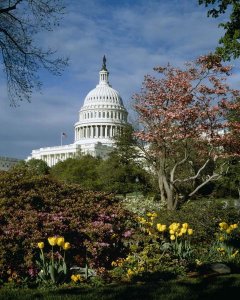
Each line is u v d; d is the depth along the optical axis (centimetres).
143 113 2998
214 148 2995
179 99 2839
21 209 1155
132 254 1155
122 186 5475
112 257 1136
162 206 2695
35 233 1039
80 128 16412
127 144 4509
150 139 2933
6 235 1013
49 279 961
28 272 983
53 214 1135
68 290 885
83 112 16600
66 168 9156
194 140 2906
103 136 16025
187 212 1519
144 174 5209
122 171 5494
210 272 1064
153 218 1469
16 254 996
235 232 1441
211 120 2866
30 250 1002
